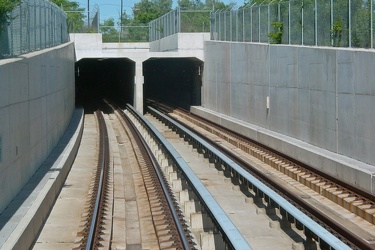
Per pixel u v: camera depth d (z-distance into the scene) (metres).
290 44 27.86
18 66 15.08
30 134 16.98
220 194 18.17
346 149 20.08
